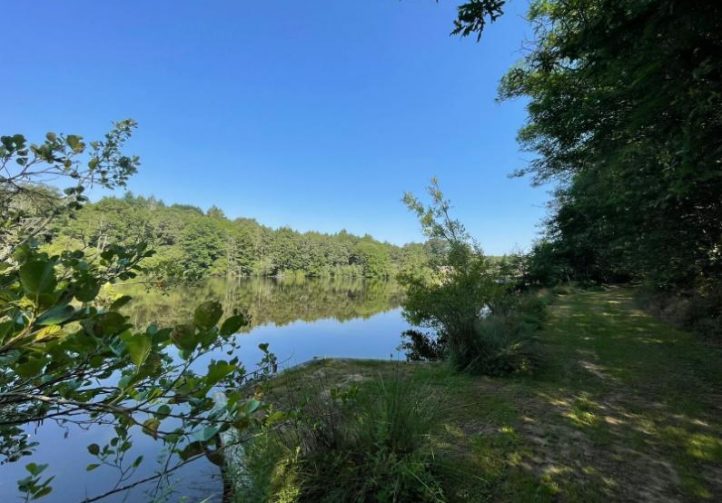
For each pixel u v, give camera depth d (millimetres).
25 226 1646
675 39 2705
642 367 5688
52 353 882
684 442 3385
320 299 29375
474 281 6414
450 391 4383
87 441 3682
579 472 2887
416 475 2355
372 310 21422
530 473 2852
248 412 1005
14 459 1495
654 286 10047
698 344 6793
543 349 6316
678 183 4105
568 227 20188
